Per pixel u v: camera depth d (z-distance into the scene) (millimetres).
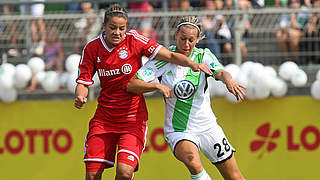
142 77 17375
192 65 16906
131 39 17312
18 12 28172
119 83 17438
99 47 17328
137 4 28125
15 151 25266
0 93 25000
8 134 25266
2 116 25234
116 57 17203
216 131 18203
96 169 17500
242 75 24000
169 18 25172
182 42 17266
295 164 24891
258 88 24156
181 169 24875
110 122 17750
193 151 17391
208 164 25125
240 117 24891
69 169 25156
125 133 17719
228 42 25547
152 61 17578
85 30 25531
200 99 17953
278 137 24875
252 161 24906
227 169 18609
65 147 25203
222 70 17500
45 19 25469
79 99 17031
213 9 27578
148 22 25422
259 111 24859
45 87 24844
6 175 25234
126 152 17250
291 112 24875
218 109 24891
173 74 17703
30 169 25203
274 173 24922
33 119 25266
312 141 24891
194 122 17953
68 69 24516
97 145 17562
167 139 18234
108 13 16641
